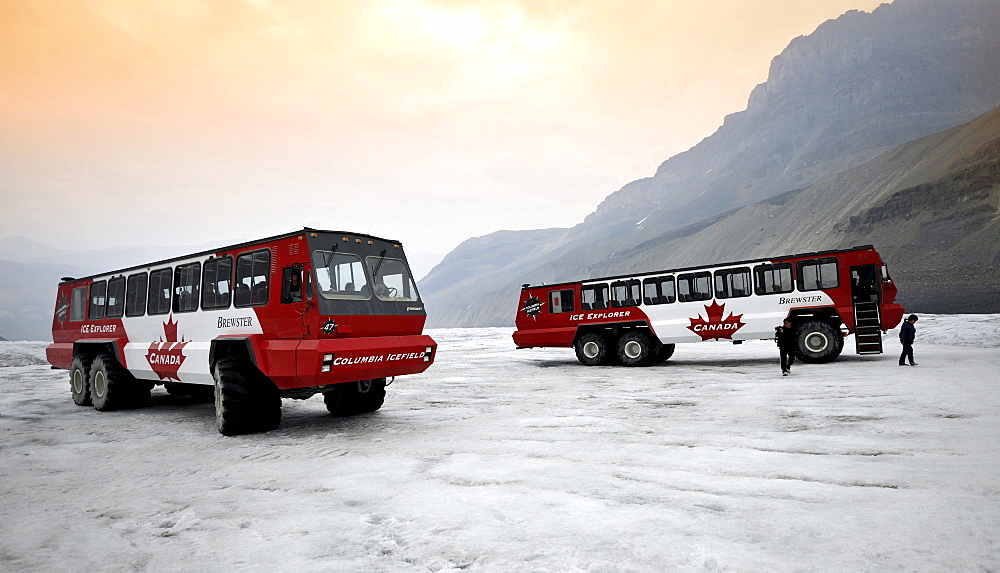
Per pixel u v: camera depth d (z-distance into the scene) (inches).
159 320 436.8
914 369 613.3
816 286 741.9
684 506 191.2
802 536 160.1
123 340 469.7
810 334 735.1
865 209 6328.7
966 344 955.3
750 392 492.7
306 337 330.3
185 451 309.3
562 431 338.6
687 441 299.7
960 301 4010.8
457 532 172.6
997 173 5575.8
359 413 422.9
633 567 142.5
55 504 216.1
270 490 227.6
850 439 290.4
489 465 257.0
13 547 171.2
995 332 1016.9
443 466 256.8
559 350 1348.4
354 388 413.7
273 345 339.3
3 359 1064.2
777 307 760.3
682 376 661.9
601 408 431.5
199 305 402.0
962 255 4862.2
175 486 238.4
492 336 2148.1
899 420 336.5
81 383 501.0
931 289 4426.7
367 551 160.1
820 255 743.7
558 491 213.3
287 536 174.1
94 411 475.5
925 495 194.5
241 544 168.7
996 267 4463.6
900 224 5861.2
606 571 141.5
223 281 384.5
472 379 689.6
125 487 238.8
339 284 344.5
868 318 714.2
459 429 352.8
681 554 149.9
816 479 219.6
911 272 4921.3
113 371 466.9
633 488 214.8
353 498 211.6
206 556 160.4
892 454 256.4
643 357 833.5
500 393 545.3
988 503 183.3
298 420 402.3
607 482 224.2
